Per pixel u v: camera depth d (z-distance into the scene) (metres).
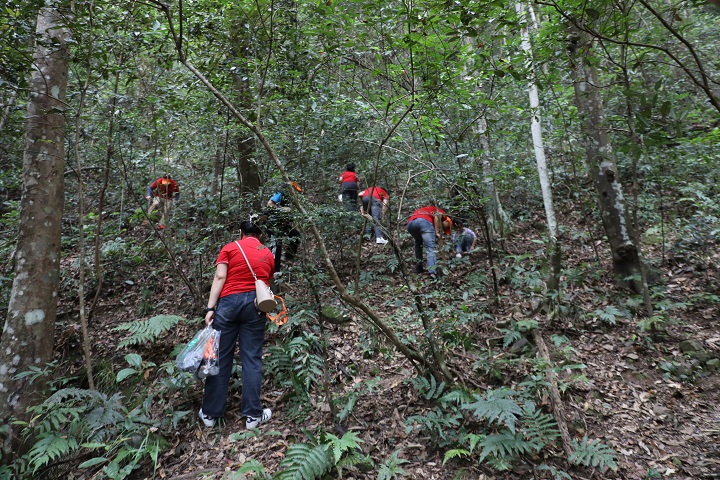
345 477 2.68
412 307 3.88
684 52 6.65
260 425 3.29
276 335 4.21
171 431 3.35
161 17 4.26
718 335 3.79
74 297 5.75
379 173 6.11
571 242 6.14
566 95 6.51
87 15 3.68
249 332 3.40
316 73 4.57
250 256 3.48
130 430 3.28
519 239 6.56
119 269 6.03
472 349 3.81
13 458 3.22
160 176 6.48
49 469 3.16
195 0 4.34
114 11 4.12
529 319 4.12
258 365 3.36
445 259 5.95
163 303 5.41
